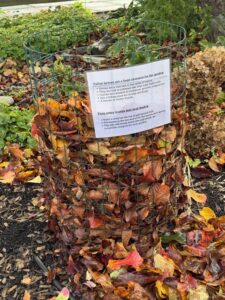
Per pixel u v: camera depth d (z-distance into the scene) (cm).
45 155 105
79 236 104
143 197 100
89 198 100
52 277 108
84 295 101
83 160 98
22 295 105
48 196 114
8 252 117
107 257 103
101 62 131
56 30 257
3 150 160
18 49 250
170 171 104
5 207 135
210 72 141
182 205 113
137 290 96
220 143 149
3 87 221
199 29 237
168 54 111
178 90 104
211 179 143
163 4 226
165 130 99
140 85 90
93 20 279
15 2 423
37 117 99
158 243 106
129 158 96
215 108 155
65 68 123
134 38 148
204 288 100
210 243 110
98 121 92
